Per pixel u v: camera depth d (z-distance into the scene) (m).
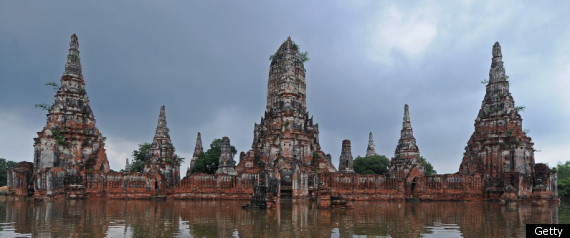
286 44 70.62
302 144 67.50
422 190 68.94
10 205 44.16
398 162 82.38
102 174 60.34
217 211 37.84
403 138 83.81
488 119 71.81
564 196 87.31
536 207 48.69
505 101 70.44
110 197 60.44
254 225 26.58
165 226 25.83
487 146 70.56
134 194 62.84
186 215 33.41
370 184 66.94
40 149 60.53
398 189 68.12
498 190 65.12
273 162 66.12
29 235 21.47
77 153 61.81
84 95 65.88
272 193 46.91
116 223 27.28
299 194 59.00
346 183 65.75
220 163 74.38
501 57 73.62
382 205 51.62
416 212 38.78
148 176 65.38
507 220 31.11
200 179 63.62
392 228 25.45
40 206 42.69
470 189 67.25
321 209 41.22
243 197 64.31
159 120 79.00
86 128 64.31
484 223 28.80
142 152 96.50
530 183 64.69
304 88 80.12
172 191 62.53
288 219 30.52
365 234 22.73
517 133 68.00
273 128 70.25
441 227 26.22
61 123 61.47
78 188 56.81
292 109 66.56
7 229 23.86
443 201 65.00
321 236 21.83
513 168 66.75
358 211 39.50
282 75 69.00
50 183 54.88
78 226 25.42
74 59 65.06
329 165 78.38
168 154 76.69
